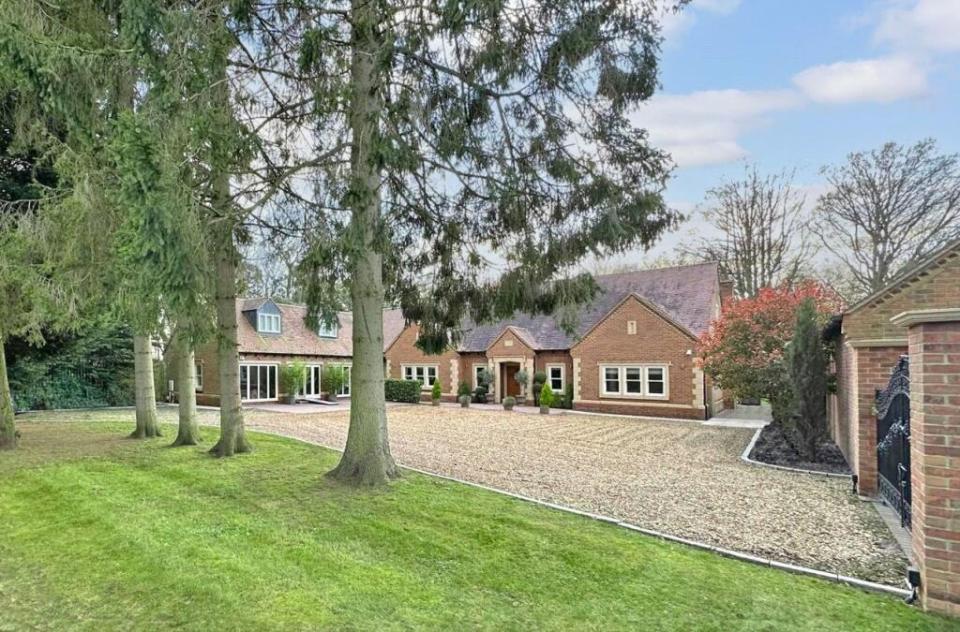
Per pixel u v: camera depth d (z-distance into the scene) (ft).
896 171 71.05
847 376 33.63
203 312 21.39
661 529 19.63
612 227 20.63
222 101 19.88
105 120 18.04
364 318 24.70
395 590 13.66
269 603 12.84
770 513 22.02
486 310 26.12
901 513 20.13
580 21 19.38
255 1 19.88
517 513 20.47
